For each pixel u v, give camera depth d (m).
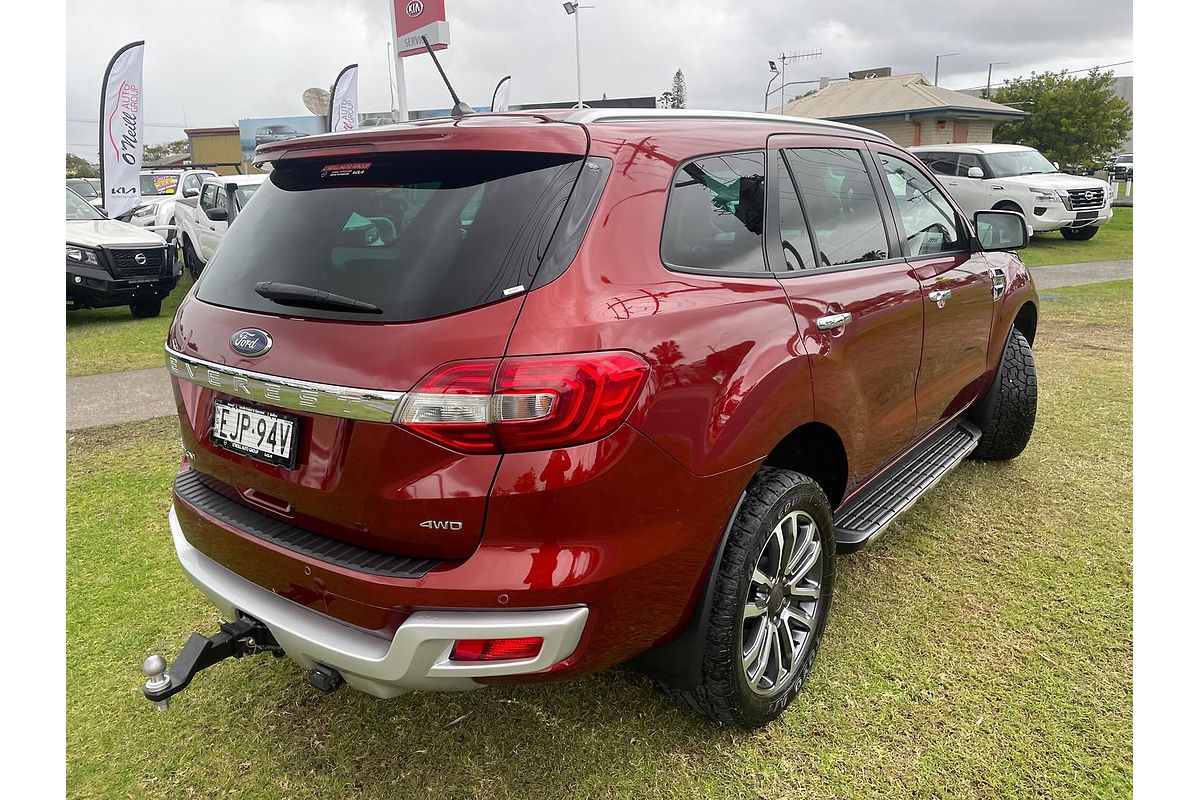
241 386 1.94
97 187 15.87
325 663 1.89
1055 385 5.87
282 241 2.06
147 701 2.52
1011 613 2.90
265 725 2.41
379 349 1.73
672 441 1.85
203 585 2.13
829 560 2.49
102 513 3.92
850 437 2.60
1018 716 2.38
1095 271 12.36
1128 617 2.86
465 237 1.80
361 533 1.83
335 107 15.50
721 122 2.39
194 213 11.83
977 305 3.53
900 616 2.89
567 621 1.73
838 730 2.34
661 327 1.85
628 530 1.81
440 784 2.17
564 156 1.88
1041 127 34.72
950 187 15.69
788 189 2.52
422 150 1.93
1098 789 2.10
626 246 1.89
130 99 14.20
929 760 2.21
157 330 9.17
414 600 1.74
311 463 1.85
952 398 3.54
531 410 1.65
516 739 2.33
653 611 1.92
